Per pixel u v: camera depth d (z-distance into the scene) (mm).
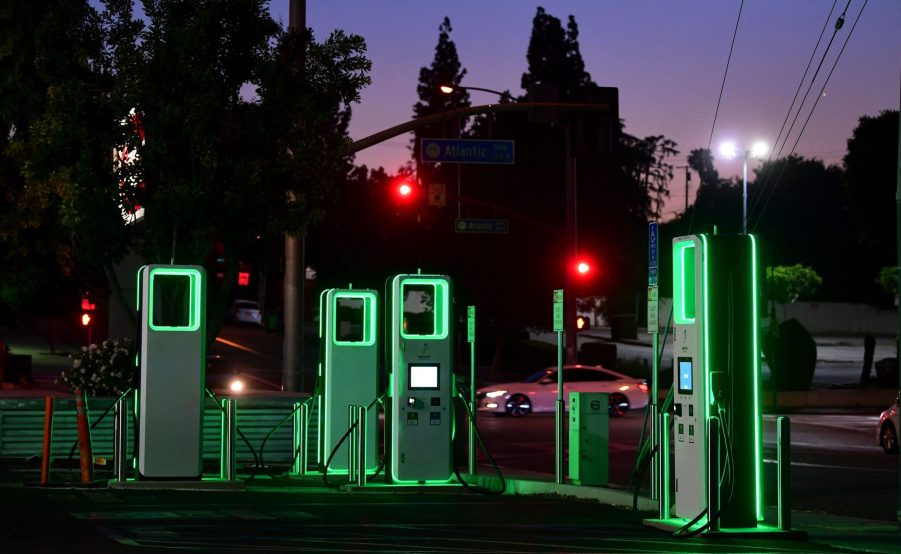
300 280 23984
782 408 45781
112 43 21984
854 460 24734
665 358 66562
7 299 48000
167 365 17203
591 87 28766
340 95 23266
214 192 21656
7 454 20969
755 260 13016
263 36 22422
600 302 96500
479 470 21359
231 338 78125
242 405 22219
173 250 21469
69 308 65312
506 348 65438
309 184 22859
